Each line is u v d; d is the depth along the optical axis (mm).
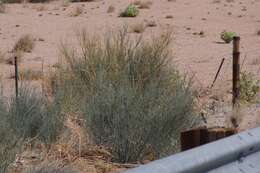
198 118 12094
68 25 38188
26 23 39094
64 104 12680
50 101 12750
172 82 13820
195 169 5629
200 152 5734
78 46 27734
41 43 30203
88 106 11812
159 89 12281
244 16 43844
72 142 11273
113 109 11172
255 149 6551
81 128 11906
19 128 11070
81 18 42188
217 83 19234
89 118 11320
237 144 6191
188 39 32281
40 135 11273
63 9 47625
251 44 30375
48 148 10898
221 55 26781
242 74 16547
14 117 11258
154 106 11383
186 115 11500
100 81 12922
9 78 19922
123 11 45031
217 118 13711
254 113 14414
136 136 10828
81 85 13969
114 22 39844
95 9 47938
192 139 7516
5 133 9750
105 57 14680
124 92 11555
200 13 45469
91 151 10930
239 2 52562
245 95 15766
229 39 31250
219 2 52594
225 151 6012
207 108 14914
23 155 10367
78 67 14648
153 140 10945
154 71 14133
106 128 11133
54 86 14508
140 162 10859
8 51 27719
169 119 11016
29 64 23891
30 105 11727
